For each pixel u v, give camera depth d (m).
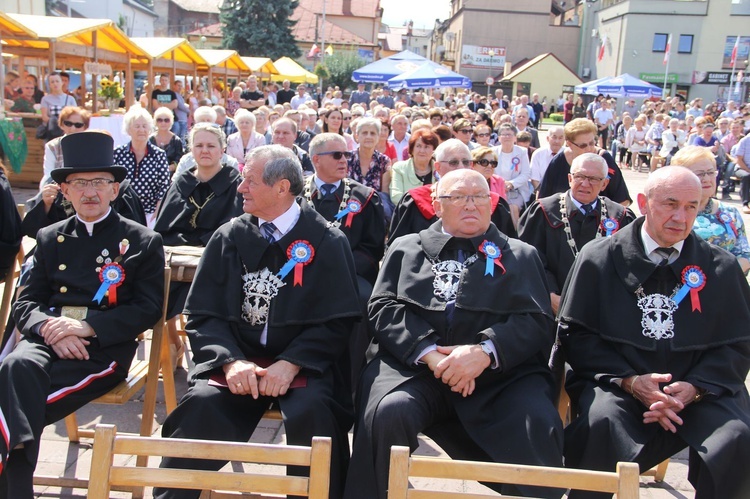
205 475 2.03
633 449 2.72
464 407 2.94
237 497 3.02
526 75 43.00
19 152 10.95
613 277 3.09
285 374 2.98
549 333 3.12
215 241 3.26
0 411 2.75
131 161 5.70
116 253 3.41
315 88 39.91
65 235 3.43
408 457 1.98
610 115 23.45
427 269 3.21
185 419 2.89
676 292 2.99
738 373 2.93
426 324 3.10
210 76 20.31
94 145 3.38
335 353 3.17
